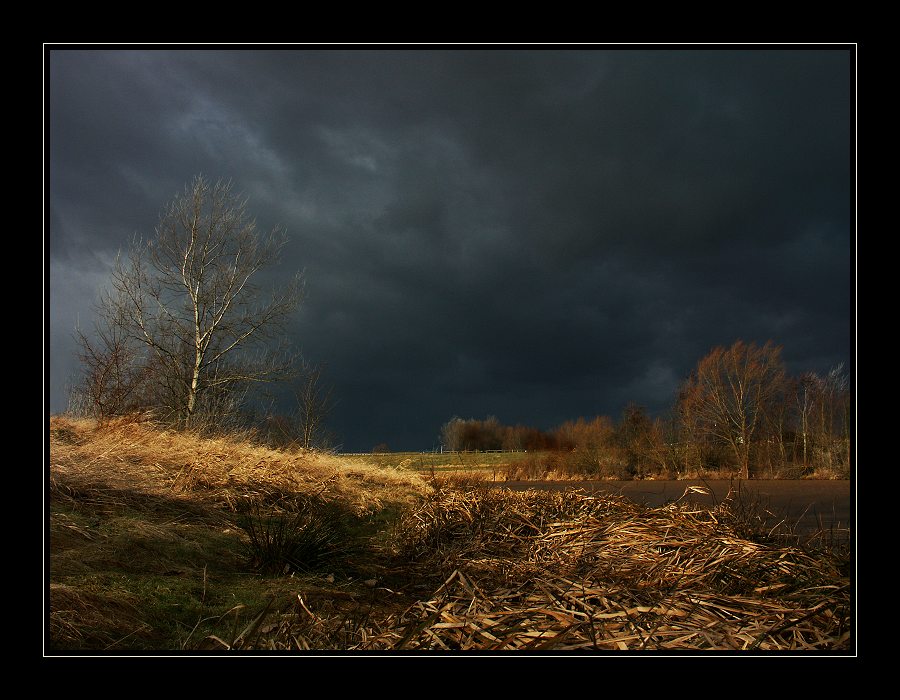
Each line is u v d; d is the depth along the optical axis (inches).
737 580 194.1
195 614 178.5
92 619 155.5
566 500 360.2
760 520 325.7
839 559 214.5
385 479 558.3
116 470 301.0
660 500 514.6
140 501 270.8
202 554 231.8
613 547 239.1
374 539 328.5
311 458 516.4
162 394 755.4
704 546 225.0
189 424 602.9
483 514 338.3
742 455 1048.2
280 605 190.9
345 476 497.7
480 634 140.5
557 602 164.6
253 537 245.3
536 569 213.8
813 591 181.0
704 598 166.7
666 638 139.2
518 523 315.9
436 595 178.2
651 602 167.3
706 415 1093.8
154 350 766.5
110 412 518.9
